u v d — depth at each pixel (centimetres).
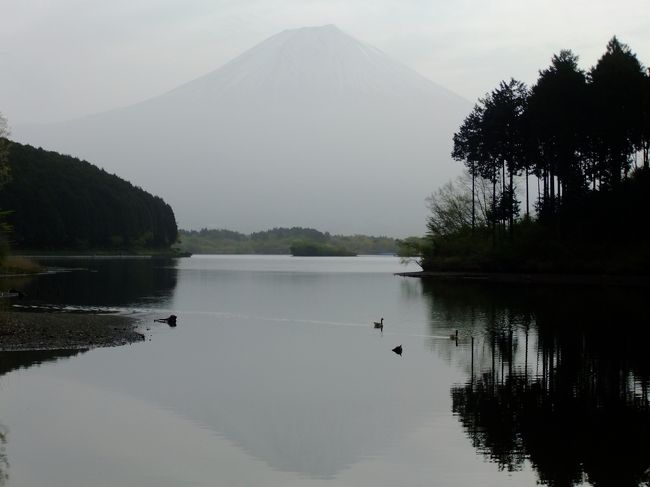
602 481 1803
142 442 2061
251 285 9350
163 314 5334
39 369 3002
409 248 13150
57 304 5850
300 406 2484
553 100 8750
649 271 8562
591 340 4072
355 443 2081
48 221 19175
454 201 12375
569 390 2761
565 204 9431
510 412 2422
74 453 1959
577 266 9262
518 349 3747
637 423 2288
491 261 10688
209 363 3262
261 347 3775
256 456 1966
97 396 2564
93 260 17738
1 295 6381
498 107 9969
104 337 3891
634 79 8519
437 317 5303
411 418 2345
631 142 8656
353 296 7462
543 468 1889
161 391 2666
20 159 19662
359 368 3203
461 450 2027
